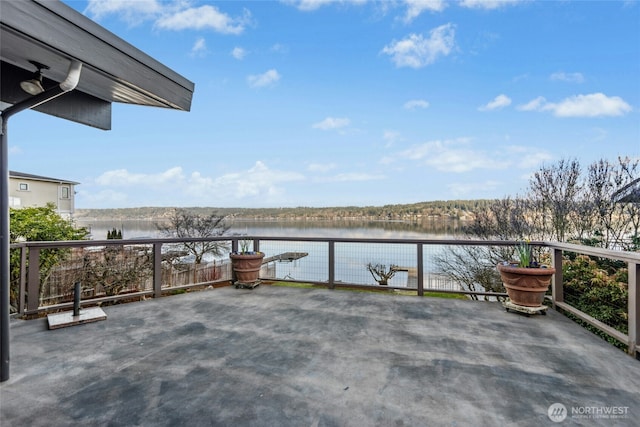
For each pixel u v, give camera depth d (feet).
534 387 7.42
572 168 25.63
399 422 6.11
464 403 6.76
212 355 9.16
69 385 7.48
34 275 12.94
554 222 26.27
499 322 12.16
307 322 12.14
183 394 7.08
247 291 17.22
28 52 7.62
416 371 8.21
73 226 32.42
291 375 7.98
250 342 10.14
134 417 6.23
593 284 13.65
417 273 16.57
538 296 12.90
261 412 6.42
